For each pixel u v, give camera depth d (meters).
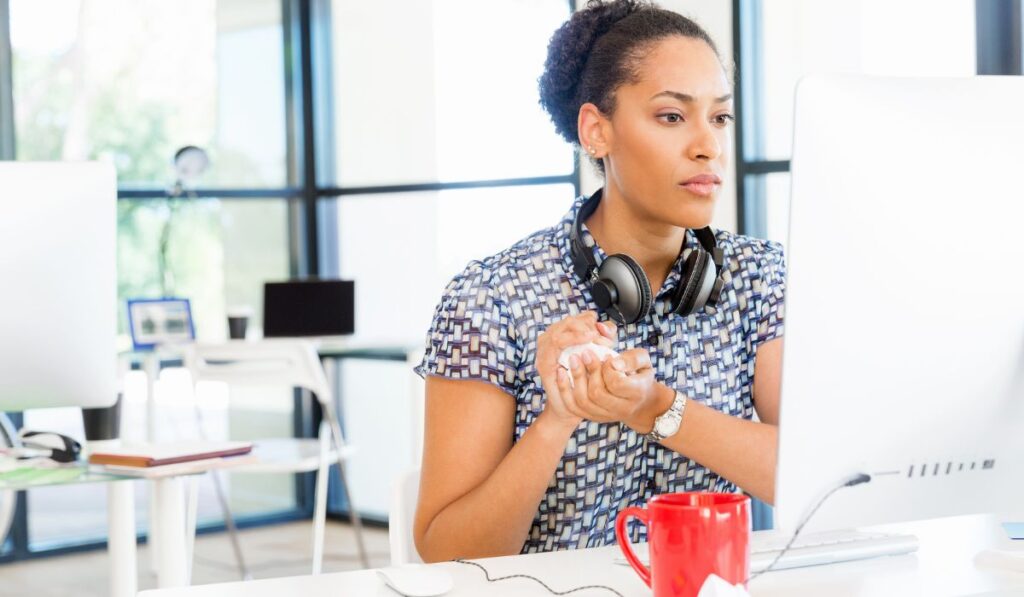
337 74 5.31
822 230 1.01
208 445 2.29
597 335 1.24
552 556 1.31
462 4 4.81
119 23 4.85
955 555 1.25
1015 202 1.06
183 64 5.02
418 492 1.62
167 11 4.97
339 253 5.38
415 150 5.04
